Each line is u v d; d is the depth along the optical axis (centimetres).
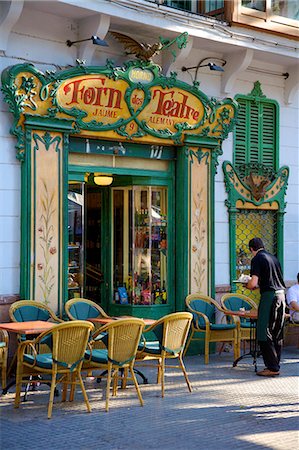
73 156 1012
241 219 1223
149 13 1011
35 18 961
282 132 1276
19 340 877
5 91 916
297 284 1185
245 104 1223
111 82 995
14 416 738
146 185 1112
